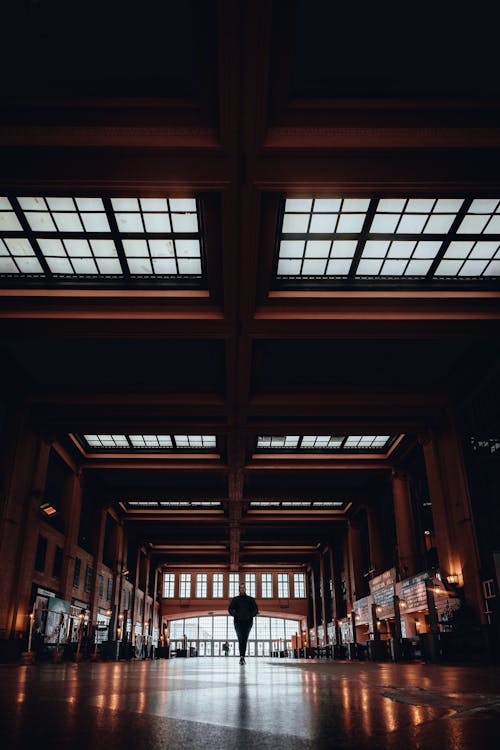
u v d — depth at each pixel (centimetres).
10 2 898
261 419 2280
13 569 1939
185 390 2069
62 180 1177
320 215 1318
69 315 1532
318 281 1532
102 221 1337
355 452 2712
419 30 957
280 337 1627
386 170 1152
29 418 2084
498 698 269
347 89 1052
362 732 161
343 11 919
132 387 2062
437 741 144
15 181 1184
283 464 2723
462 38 972
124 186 1191
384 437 2580
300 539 4266
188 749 135
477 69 1023
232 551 4541
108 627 2914
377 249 1432
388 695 294
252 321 1553
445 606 1942
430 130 1098
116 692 332
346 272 1505
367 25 944
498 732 158
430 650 1430
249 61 926
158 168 1148
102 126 1092
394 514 2895
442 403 2077
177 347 1825
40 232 1366
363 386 2075
